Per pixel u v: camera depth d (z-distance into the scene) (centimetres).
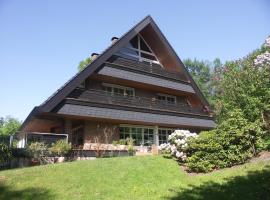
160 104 2581
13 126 5662
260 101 1700
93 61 2130
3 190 982
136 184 1102
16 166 1577
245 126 1451
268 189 968
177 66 2836
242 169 1248
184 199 938
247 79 1959
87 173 1173
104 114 2123
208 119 2947
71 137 2064
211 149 1377
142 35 2773
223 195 959
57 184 1045
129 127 2442
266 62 1537
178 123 2639
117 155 2153
